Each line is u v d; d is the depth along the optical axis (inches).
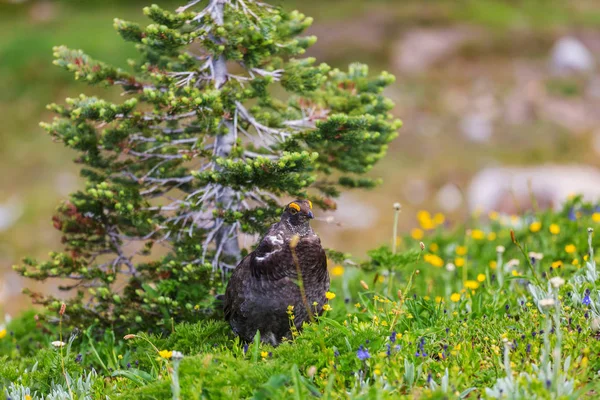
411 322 444.5
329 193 538.3
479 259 614.9
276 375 357.7
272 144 505.7
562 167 1169.4
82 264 502.6
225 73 506.0
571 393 339.6
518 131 1382.9
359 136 476.7
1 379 433.7
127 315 495.2
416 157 1320.1
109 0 1884.8
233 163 458.3
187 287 484.7
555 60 1606.8
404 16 1737.2
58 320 507.5
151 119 490.0
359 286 602.2
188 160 490.6
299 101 532.1
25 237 1154.7
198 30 478.9
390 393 358.6
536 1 1924.2
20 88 1509.6
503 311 446.6
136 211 483.8
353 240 1125.7
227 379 369.4
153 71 482.0
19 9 1865.2
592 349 380.2
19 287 999.6
